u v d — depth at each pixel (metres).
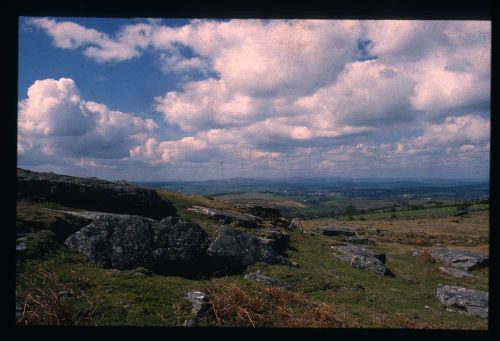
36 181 18.55
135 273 12.55
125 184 24.06
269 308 10.81
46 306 8.78
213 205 29.30
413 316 13.12
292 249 23.25
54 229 14.77
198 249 15.20
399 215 87.31
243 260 15.95
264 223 28.44
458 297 15.77
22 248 11.95
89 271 12.02
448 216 79.44
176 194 29.84
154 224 15.11
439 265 24.67
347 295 14.73
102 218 14.48
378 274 20.39
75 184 19.66
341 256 23.03
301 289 14.43
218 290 11.17
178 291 11.13
